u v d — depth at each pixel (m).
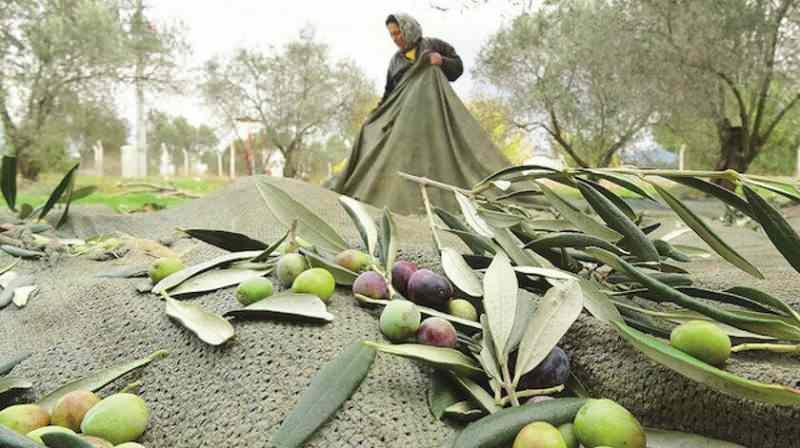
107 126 7.18
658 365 0.58
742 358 0.60
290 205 0.93
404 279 0.76
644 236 0.69
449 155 2.92
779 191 0.60
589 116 7.20
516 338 0.58
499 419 0.47
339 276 0.78
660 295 0.62
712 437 0.53
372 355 0.58
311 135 11.25
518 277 0.78
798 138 7.24
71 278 1.22
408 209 2.83
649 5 6.03
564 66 7.03
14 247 1.44
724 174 0.64
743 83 6.29
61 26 6.11
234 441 0.50
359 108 11.12
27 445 0.40
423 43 3.12
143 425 0.54
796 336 0.56
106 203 3.47
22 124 6.09
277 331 0.65
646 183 0.72
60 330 0.84
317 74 10.88
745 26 5.78
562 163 0.84
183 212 2.25
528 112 7.77
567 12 7.11
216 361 0.62
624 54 6.21
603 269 0.90
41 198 3.47
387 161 2.90
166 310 0.71
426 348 0.56
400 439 0.49
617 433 0.44
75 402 0.54
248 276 0.83
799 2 5.70
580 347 0.66
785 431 0.48
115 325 0.78
